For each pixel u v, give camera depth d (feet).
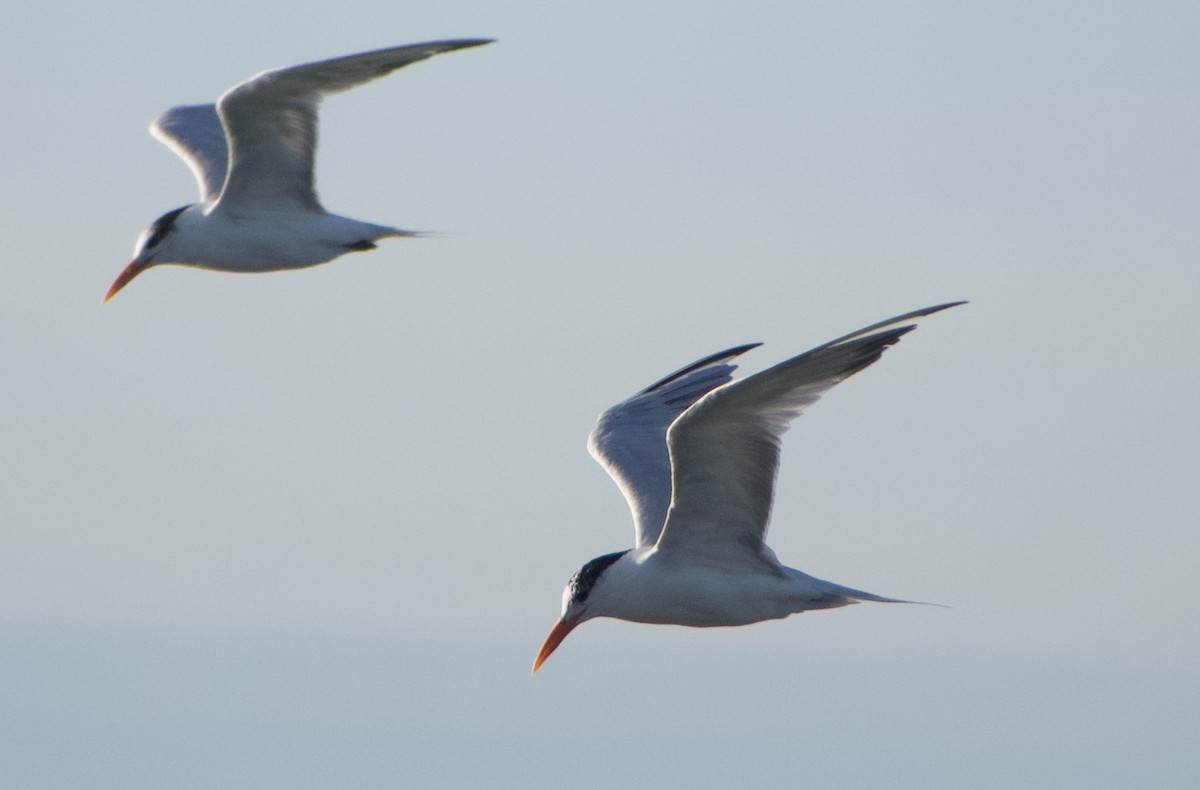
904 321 37.55
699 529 41.96
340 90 55.01
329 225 59.06
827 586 42.52
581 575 43.47
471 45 51.75
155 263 59.72
